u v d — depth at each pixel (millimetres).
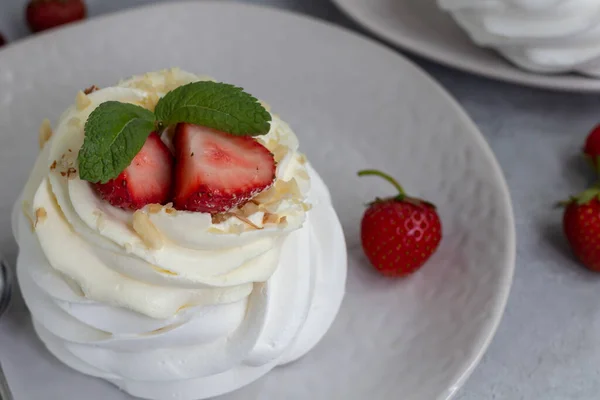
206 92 289
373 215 329
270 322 299
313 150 362
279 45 379
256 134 287
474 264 328
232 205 286
